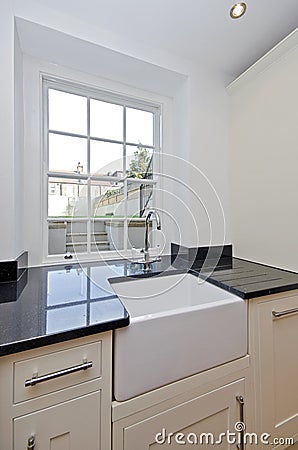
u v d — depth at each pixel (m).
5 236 1.17
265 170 1.54
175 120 1.84
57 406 0.70
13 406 0.65
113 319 0.78
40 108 1.47
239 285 1.14
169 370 0.87
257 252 1.61
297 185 1.35
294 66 1.36
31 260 1.47
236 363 1.01
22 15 1.18
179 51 1.57
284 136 1.42
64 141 1.59
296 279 1.24
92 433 0.75
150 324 0.84
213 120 1.77
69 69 1.54
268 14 1.34
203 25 1.38
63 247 1.60
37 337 0.67
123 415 0.78
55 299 0.97
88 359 0.75
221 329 0.98
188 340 0.91
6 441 0.64
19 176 1.31
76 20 1.29
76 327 0.72
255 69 1.56
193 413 0.91
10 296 1.00
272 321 1.12
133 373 0.80
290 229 1.39
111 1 1.21
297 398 1.18
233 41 1.51
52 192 1.56
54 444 0.70
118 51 1.41
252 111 1.63
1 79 1.15
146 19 1.32
